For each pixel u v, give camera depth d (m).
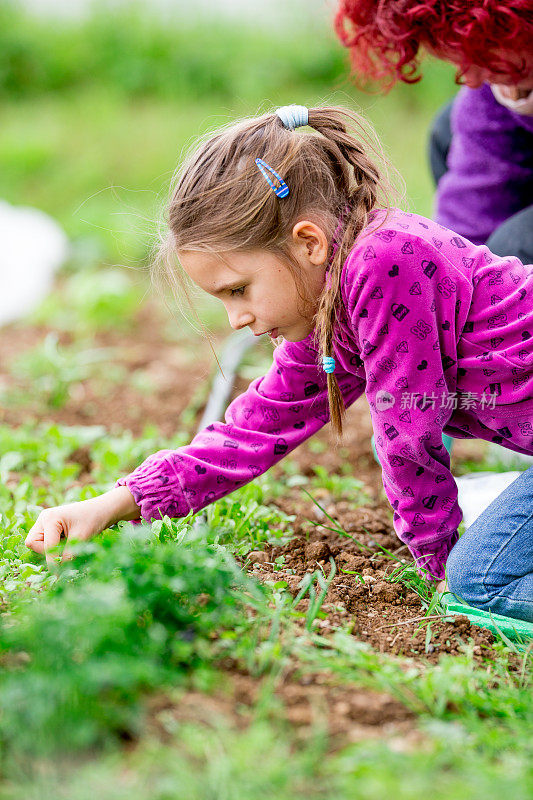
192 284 3.13
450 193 4.16
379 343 2.67
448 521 2.94
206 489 2.95
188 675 2.21
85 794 1.79
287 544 3.22
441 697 2.20
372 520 3.60
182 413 5.00
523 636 2.76
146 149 9.23
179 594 2.38
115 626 2.11
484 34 2.87
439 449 2.83
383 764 1.89
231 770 1.85
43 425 4.66
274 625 2.38
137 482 2.88
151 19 11.07
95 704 1.99
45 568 2.75
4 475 3.88
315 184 2.65
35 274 7.01
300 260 2.66
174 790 1.81
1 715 2.01
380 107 10.04
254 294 2.69
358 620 2.75
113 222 7.78
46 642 2.06
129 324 6.50
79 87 10.78
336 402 2.83
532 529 2.82
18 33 10.79
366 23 3.17
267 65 10.60
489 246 3.73
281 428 3.04
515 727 2.16
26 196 8.63
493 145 3.95
